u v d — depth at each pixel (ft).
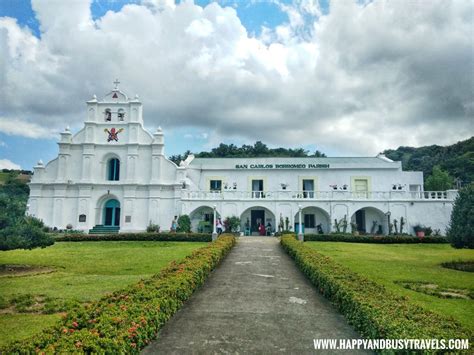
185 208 131.03
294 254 65.16
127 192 133.69
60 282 49.49
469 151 268.62
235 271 55.01
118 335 21.49
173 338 27.61
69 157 136.98
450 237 74.54
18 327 31.30
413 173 146.20
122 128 139.13
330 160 154.81
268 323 31.30
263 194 138.62
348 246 96.94
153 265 63.98
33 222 70.28
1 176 252.62
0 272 58.18
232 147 313.73
